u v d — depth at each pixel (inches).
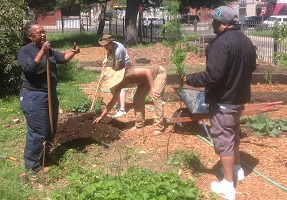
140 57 500.1
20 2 271.9
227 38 134.5
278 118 217.2
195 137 187.3
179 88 183.2
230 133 140.0
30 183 152.2
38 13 820.6
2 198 139.0
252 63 138.9
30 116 156.8
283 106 245.4
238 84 136.2
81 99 256.4
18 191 144.0
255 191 146.4
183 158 162.2
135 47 711.1
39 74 155.8
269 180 152.7
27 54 155.2
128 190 122.9
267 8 2070.6
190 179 144.0
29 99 156.6
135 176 140.3
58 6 805.2
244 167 161.9
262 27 657.6
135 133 194.2
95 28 1342.3
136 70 189.9
